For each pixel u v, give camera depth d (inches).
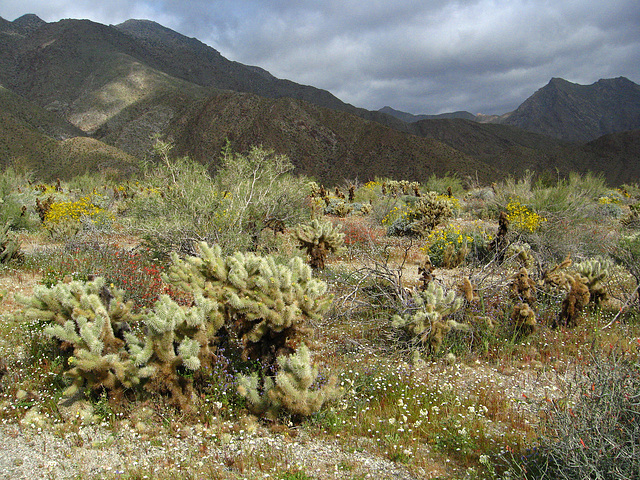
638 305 282.2
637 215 617.9
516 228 471.5
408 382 192.7
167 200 395.2
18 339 217.5
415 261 434.9
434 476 131.4
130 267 323.9
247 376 172.2
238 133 6176.2
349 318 267.6
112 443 141.3
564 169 5536.4
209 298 184.9
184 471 128.4
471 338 232.2
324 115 6161.4
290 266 192.4
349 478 129.0
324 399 160.9
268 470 130.6
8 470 126.4
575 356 218.7
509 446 141.9
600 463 111.7
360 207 851.4
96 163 3919.8
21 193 755.4
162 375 155.9
